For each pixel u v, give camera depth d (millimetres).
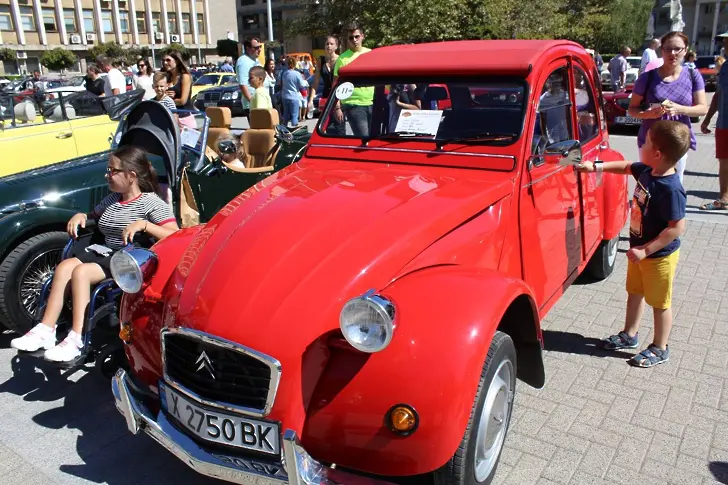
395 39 21578
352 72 3844
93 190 4914
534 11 26156
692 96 5512
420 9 21000
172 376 2656
